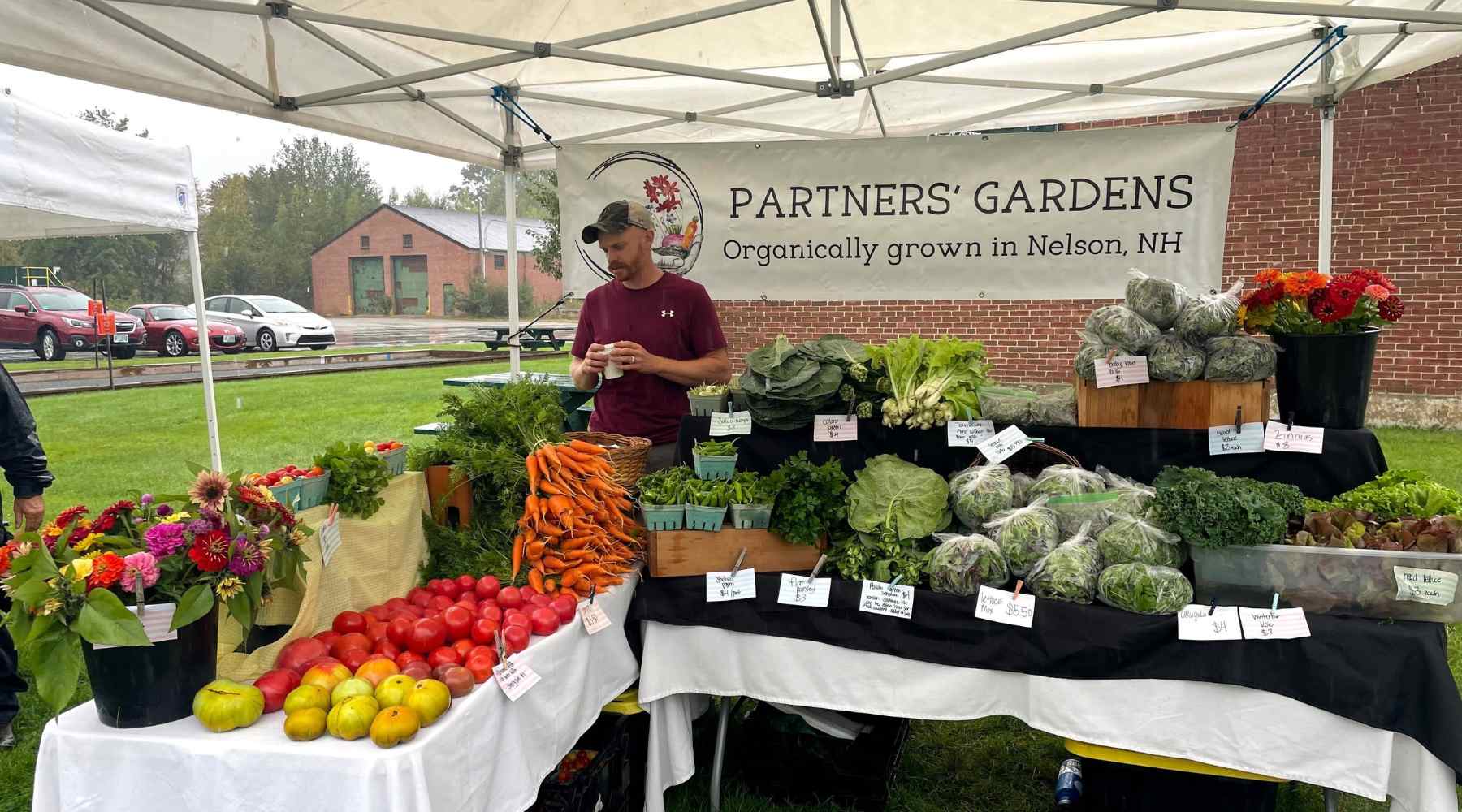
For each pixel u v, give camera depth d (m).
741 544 2.89
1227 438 2.82
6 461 3.51
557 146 4.65
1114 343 2.86
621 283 3.83
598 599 2.78
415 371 17.39
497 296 43.12
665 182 4.61
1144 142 4.14
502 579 2.88
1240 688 2.42
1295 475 2.84
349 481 2.61
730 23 4.02
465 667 2.27
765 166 4.50
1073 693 2.55
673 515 2.89
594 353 3.56
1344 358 2.74
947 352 3.08
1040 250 4.33
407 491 2.95
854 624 2.76
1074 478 2.81
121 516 2.09
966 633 2.63
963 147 4.30
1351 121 8.94
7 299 18.09
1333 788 2.38
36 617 1.81
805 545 2.88
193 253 5.24
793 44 4.35
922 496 2.85
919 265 4.46
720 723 3.12
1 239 5.72
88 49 3.23
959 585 2.62
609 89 5.00
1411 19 2.82
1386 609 2.36
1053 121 5.39
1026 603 2.54
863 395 3.16
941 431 3.08
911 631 2.70
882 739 3.32
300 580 2.36
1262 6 2.90
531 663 2.39
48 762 2.02
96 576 1.84
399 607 2.63
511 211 5.36
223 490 2.03
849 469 3.18
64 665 1.81
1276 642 2.38
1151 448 2.94
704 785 3.35
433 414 12.20
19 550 1.81
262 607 2.40
